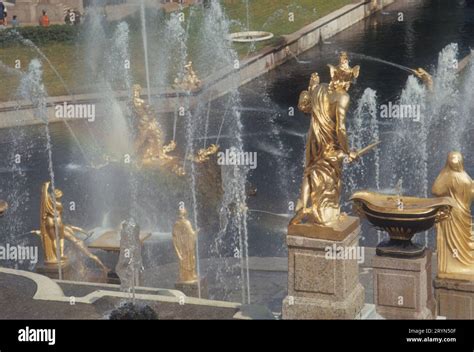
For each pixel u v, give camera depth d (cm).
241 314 4484
